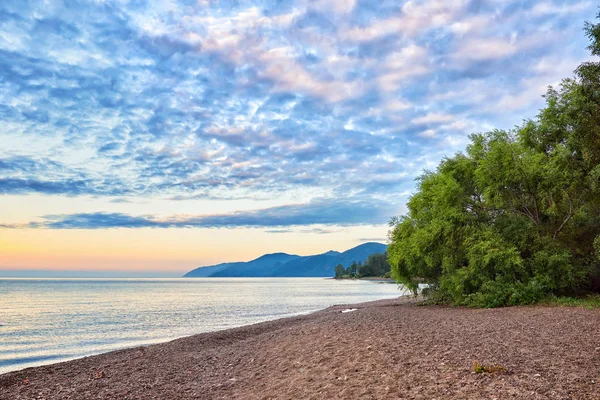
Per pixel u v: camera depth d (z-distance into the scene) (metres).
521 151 26.22
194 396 10.43
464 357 9.83
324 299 70.69
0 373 18.11
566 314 16.83
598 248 21.38
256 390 10.12
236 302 68.69
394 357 10.48
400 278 32.44
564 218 25.83
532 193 25.62
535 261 24.03
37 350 25.20
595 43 16.38
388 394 7.85
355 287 133.88
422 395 7.49
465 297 25.80
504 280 23.97
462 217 26.84
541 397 6.73
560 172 23.42
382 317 20.47
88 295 96.19
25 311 53.03
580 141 19.09
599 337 11.52
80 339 29.36
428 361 9.72
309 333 16.50
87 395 11.27
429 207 31.55
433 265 28.09
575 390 6.99
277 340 16.75
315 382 9.59
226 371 13.03
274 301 69.81
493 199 26.23
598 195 22.30
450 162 30.02
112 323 39.00
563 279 23.08
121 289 136.50
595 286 25.28
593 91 17.17
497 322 15.80
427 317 19.50
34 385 13.79
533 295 22.58
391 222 34.50
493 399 6.83
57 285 178.25
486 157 27.03
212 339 23.14
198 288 149.25
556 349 10.25
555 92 25.53
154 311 52.00
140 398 10.59
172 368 14.66
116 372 14.89
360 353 11.45
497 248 24.12
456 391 7.43
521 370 8.39
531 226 24.95
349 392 8.36
